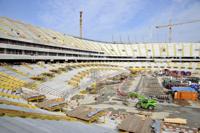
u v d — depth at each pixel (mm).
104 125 27125
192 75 117000
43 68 71188
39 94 40438
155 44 163750
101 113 29828
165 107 46188
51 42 89375
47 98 42406
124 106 46406
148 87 75375
